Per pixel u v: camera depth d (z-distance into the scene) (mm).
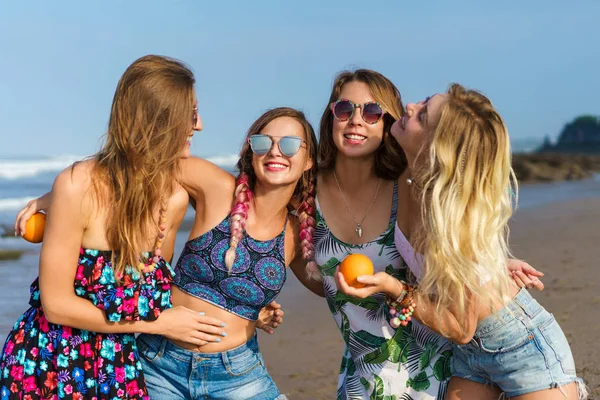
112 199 3473
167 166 3543
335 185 4070
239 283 3805
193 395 3785
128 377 3547
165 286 3631
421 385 3984
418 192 3744
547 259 9656
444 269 3502
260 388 3881
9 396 3412
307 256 3973
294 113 3916
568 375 3795
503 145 3547
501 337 3779
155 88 3453
